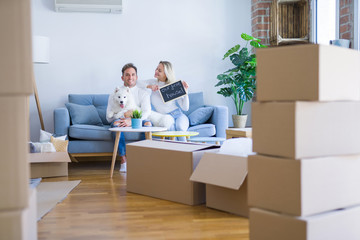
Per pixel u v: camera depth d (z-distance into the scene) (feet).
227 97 17.20
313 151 5.04
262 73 5.29
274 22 15.55
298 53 4.93
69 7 15.62
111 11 16.11
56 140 12.40
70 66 16.15
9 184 4.21
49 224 7.07
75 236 6.41
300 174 4.88
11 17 4.20
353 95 5.42
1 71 4.18
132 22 16.53
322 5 14.75
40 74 15.90
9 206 4.22
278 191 5.13
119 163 15.05
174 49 16.87
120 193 9.62
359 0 12.26
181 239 6.23
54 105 16.05
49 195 9.31
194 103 15.99
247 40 15.57
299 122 4.91
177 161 8.54
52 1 15.90
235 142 8.25
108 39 16.38
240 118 15.61
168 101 13.92
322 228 4.99
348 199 5.39
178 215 7.60
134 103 13.89
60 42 16.03
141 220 7.29
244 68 15.47
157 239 6.24
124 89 13.73
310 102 4.99
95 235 6.46
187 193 8.38
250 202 5.47
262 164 5.29
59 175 12.04
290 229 4.99
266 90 5.25
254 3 16.85
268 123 5.20
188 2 16.90
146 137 12.16
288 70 5.03
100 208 8.18
